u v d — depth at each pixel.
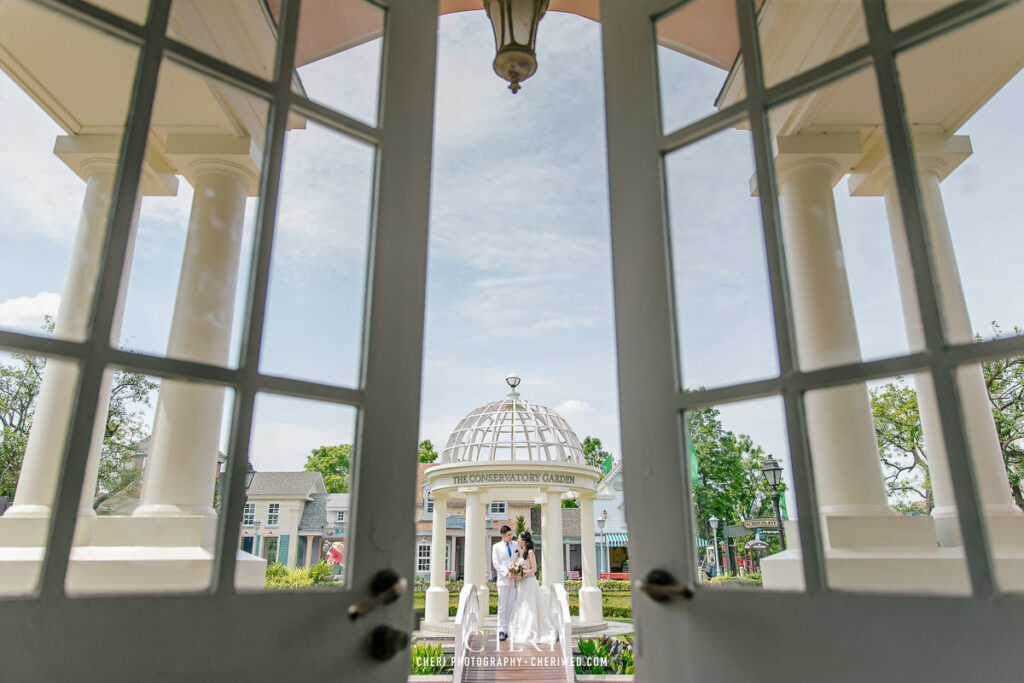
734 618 1.22
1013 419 5.26
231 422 1.31
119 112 2.58
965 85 2.51
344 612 1.25
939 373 1.21
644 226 1.56
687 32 1.74
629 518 1.39
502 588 8.75
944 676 1.07
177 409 2.58
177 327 2.45
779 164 2.21
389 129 1.63
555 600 8.55
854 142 2.19
